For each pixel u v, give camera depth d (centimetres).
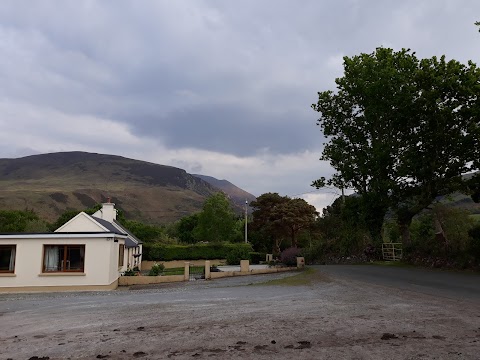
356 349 538
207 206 5594
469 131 2167
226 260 4656
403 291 1206
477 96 2083
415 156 2469
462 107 2266
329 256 3569
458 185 2411
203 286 2044
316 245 3828
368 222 3156
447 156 2405
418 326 673
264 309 932
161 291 1808
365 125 3094
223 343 593
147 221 16362
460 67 2275
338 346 557
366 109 2822
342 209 3412
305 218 5394
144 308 1025
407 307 889
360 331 647
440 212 3103
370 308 892
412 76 2564
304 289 1447
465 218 3152
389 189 2700
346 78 3084
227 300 1158
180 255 4647
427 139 2434
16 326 827
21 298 1658
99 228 2925
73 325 803
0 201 12812
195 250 4691
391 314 802
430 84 2352
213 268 3319
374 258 3169
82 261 2150
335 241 3641
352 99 3164
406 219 2806
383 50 2855
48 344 629
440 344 552
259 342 593
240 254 4619
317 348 550
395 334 619
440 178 2462
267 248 6231
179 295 1422
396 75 2625
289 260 3478
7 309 1175
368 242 3269
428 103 2309
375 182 2803
